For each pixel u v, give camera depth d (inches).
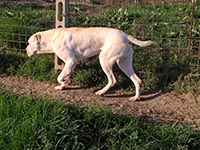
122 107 181.3
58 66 206.8
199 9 298.5
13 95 179.2
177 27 247.0
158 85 199.2
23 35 222.8
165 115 178.1
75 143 151.2
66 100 185.6
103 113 164.2
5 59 216.4
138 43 185.0
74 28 191.6
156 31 245.1
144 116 174.7
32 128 151.9
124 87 198.5
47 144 147.8
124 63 189.0
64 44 189.3
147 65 204.1
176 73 201.6
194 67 202.5
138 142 154.4
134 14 288.4
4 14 274.4
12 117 159.6
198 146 157.6
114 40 183.8
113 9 307.1
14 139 149.6
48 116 157.6
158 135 157.9
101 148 154.1
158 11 306.5
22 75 209.2
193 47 208.2
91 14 283.1
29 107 164.6
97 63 206.4
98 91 192.4
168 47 215.6
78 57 191.6
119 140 155.4
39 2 381.4
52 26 245.3
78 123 158.1
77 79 201.3
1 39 226.1
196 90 193.9
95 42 187.6
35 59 215.0
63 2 202.7
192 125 170.2
